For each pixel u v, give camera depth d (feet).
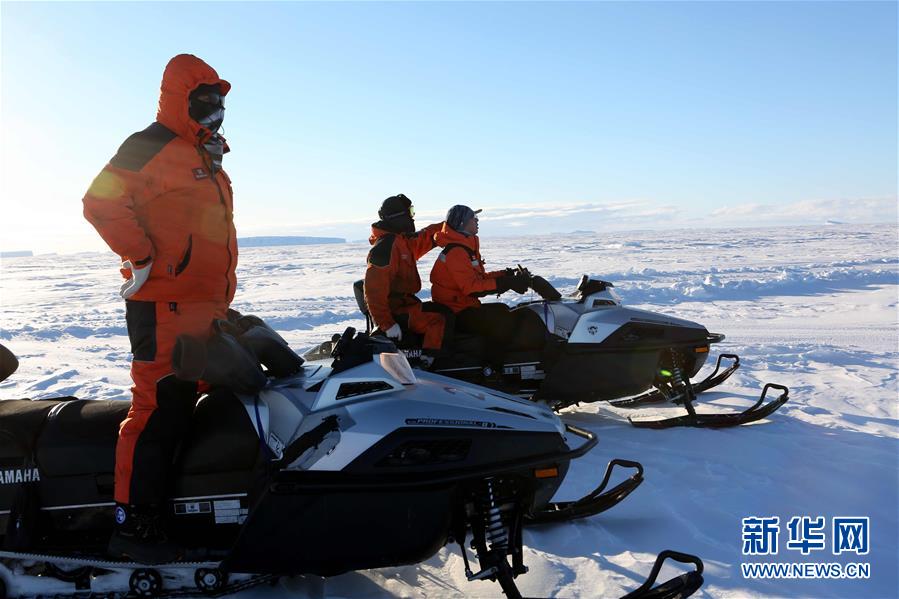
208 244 8.29
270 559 8.07
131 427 8.05
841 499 11.78
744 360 24.16
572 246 166.91
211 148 8.32
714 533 10.61
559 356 16.15
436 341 15.90
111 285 81.05
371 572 9.39
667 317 16.79
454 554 9.95
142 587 8.27
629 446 14.97
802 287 48.85
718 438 15.30
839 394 19.24
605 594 8.77
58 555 8.21
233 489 8.35
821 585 8.98
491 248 177.37
